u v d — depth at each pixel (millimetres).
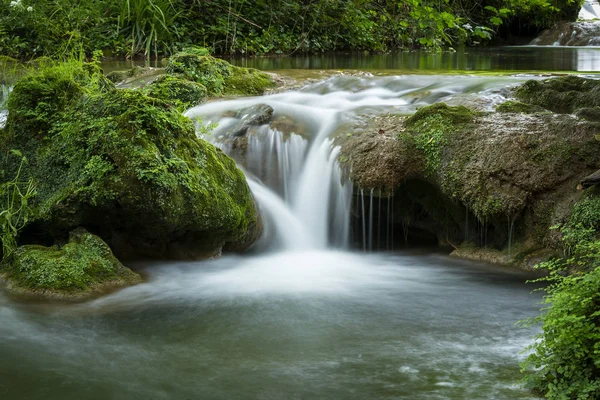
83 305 5695
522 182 6660
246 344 4922
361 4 19984
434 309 5641
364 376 4363
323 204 7555
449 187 6969
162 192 6168
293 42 18078
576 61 15477
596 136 6621
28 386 4297
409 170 7215
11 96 7094
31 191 6613
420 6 17406
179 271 6660
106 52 15086
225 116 8453
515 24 24031
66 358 4699
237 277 6520
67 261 6035
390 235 7621
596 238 6070
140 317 5457
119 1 15562
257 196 7500
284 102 9281
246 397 4113
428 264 6977
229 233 6938
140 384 4309
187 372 4473
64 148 6609
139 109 6379
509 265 6797
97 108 6617
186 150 6633
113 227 6562
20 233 6602
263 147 7887
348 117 8188
